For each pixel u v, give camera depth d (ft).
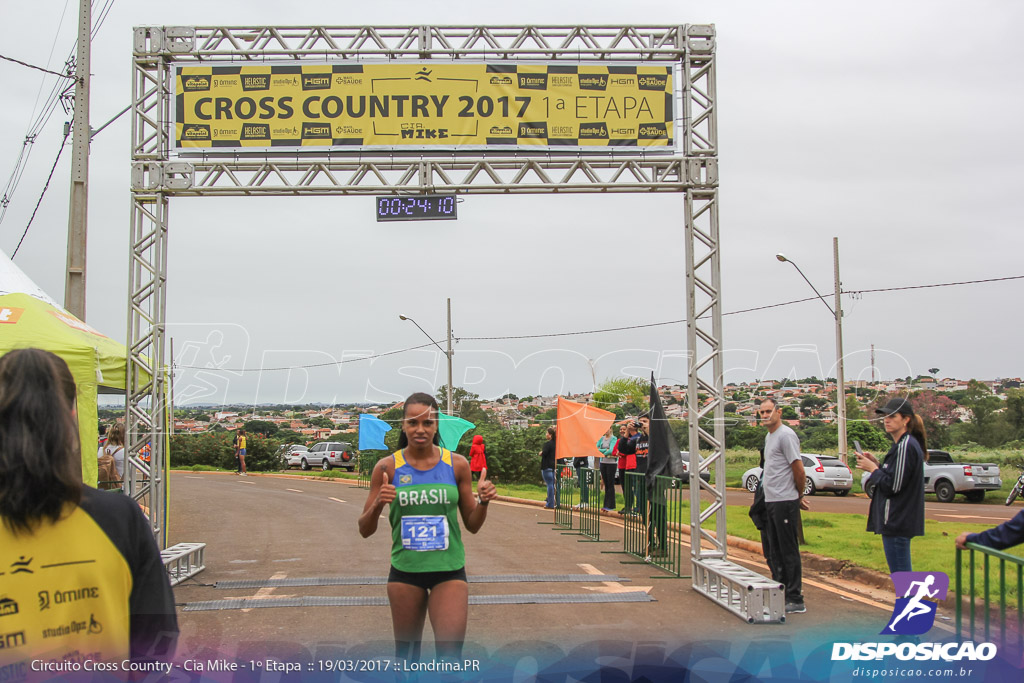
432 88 32.94
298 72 32.89
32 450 7.79
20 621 7.77
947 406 135.44
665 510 34.99
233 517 59.62
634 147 33.19
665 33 33.40
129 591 8.43
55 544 7.96
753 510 28.07
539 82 33.14
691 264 32.37
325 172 32.99
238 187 32.73
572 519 52.16
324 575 33.73
